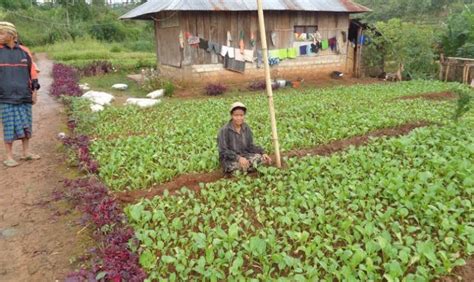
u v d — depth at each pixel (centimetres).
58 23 4444
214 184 619
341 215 511
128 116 1157
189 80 1694
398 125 963
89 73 2309
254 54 1798
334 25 1984
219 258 430
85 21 4775
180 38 1655
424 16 4550
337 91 1571
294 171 661
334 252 442
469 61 1841
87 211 523
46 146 884
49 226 533
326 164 686
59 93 1480
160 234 481
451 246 444
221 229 469
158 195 601
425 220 494
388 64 2152
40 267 446
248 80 1816
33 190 647
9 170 736
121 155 758
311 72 1980
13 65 713
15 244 493
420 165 678
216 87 1633
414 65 2022
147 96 1605
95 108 1226
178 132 932
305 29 1909
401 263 409
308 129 934
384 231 458
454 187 579
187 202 567
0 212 574
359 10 1925
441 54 2019
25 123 746
